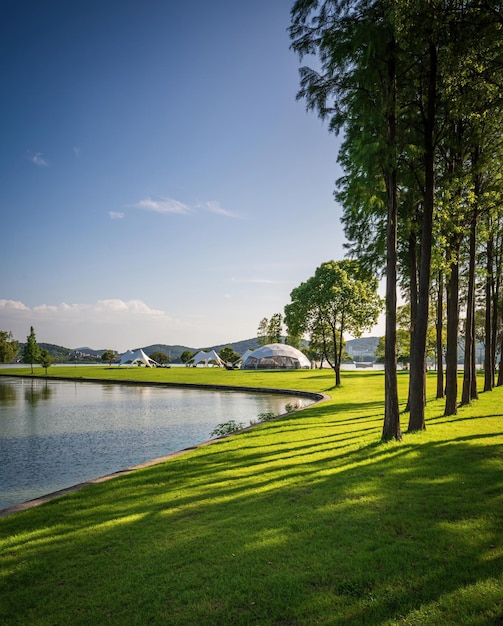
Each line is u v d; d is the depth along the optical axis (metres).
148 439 17.75
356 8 10.44
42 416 24.81
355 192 10.89
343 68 10.90
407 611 3.88
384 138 10.00
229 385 44.59
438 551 4.96
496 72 10.81
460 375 44.00
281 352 88.31
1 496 10.49
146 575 4.79
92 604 4.29
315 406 23.05
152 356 140.75
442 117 13.27
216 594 4.34
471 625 3.64
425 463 8.81
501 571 4.44
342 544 5.29
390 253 11.25
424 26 9.73
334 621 3.82
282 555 5.07
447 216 14.58
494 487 7.05
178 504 7.27
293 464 9.66
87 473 12.55
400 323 33.56
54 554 5.49
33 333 85.94
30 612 4.22
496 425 13.05
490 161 14.67
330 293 35.34
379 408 20.31
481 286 26.61
